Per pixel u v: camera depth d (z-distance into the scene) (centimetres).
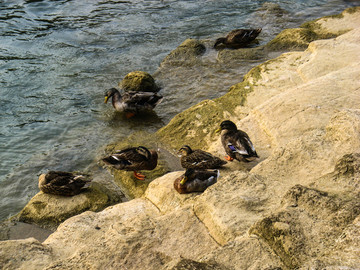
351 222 620
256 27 1112
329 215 626
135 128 891
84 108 931
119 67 1016
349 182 645
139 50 1059
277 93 866
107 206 761
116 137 875
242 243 623
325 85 827
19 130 891
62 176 766
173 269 609
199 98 934
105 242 650
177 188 730
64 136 881
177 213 671
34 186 806
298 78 885
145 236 654
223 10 1212
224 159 782
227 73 984
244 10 1209
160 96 916
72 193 765
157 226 662
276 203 667
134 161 782
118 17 1195
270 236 622
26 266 660
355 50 906
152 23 1153
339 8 1196
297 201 639
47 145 866
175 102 933
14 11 1241
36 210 754
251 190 679
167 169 804
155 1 1290
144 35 1101
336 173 655
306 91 822
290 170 704
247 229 649
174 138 846
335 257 569
